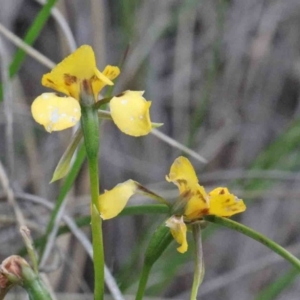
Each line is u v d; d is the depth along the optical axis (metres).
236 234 0.88
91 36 0.83
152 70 0.88
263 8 0.92
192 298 0.41
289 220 0.88
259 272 0.86
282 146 0.71
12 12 0.82
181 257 0.65
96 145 0.41
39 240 0.51
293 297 0.83
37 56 0.53
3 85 0.53
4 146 0.82
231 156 0.90
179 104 0.87
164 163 0.87
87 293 0.69
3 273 0.41
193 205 0.42
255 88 0.92
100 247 0.41
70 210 0.64
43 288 0.41
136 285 0.66
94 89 0.41
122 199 0.41
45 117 0.41
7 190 0.54
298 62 0.94
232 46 0.91
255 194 0.67
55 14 0.58
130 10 0.81
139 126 0.41
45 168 0.82
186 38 0.88
